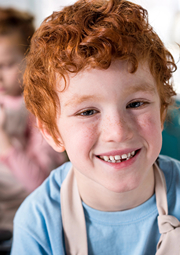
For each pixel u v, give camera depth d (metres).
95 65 0.42
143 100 0.47
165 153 1.19
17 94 1.15
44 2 1.66
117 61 0.43
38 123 0.60
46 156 1.19
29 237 0.57
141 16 0.54
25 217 0.60
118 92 0.43
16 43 1.10
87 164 0.49
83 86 0.44
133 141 0.46
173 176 0.61
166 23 1.33
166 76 0.58
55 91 0.49
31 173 1.14
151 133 0.48
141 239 0.56
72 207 0.57
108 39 0.44
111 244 0.56
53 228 0.56
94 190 0.54
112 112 0.44
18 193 1.15
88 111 0.46
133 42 0.47
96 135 0.46
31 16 1.18
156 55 0.52
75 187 0.59
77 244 0.55
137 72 0.45
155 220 0.56
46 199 0.61
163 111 0.60
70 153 0.50
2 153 1.13
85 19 0.49
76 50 0.45
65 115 0.48
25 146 1.17
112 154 0.47
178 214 0.58
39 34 0.55
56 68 0.47
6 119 1.12
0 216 1.13
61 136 0.53
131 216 0.55
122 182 0.49
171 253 0.51
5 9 1.11
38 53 0.53
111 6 0.52
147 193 0.56
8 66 1.10
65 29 0.49
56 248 0.54
